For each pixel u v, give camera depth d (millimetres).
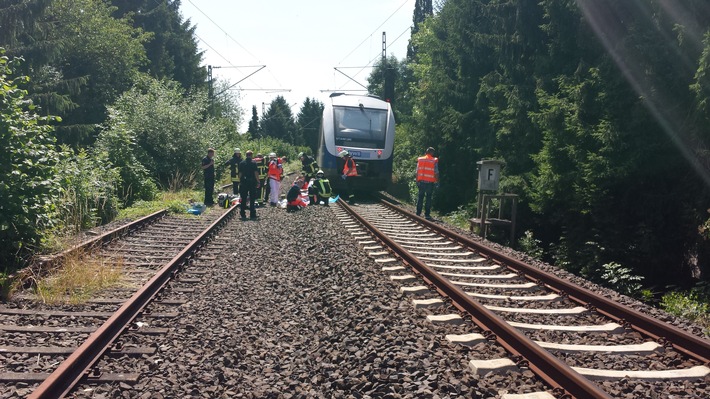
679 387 4121
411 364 4203
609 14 13062
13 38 19734
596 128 13016
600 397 3324
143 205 15430
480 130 20406
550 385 3895
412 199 25422
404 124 31250
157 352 4781
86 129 24156
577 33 14680
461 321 5523
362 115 20844
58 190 7965
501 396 3748
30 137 7574
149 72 39250
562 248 14766
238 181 19406
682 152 11703
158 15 43062
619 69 12453
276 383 4199
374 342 4750
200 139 22875
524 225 17141
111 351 4629
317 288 7137
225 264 8766
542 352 4090
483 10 19484
